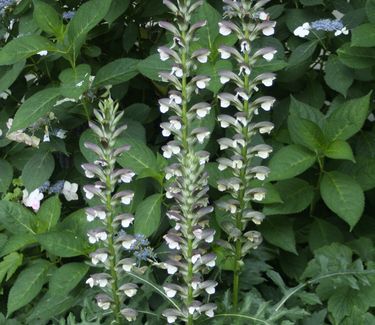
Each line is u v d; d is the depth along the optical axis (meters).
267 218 2.56
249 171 2.22
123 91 2.74
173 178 2.45
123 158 2.53
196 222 2.05
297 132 2.48
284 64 2.53
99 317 2.25
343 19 2.68
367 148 2.67
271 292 2.58
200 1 2.14
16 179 2.78
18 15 2.83
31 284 2.48
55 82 2.76
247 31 2.17
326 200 2.45
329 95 2.80
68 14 2.74
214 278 2.41
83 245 2.47
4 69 2.80
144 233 2.46
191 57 2.15
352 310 2.36
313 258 2.58
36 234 2.46
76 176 2.79
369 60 2.54
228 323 2.25
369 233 2.66
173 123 2.15
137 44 2.90
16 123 2.48
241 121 2.19
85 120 2.72
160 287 2.31
